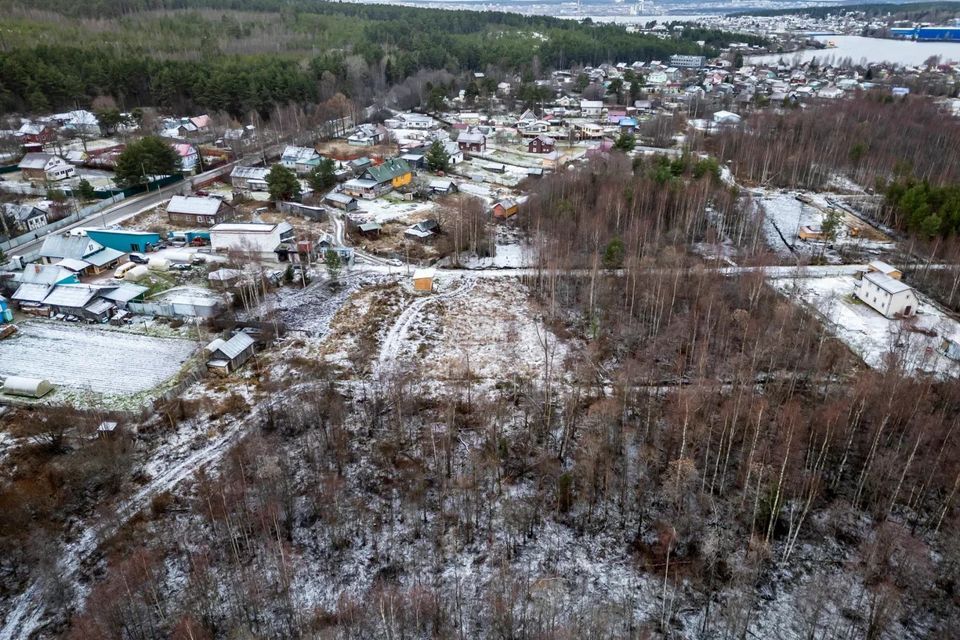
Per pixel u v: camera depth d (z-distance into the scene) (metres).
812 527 49.09
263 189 123.94
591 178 112.44
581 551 48.06
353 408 61.91
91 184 123.69
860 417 55.22
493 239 100.25
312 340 74.19
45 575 43.78
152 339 73.06
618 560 47.38
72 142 151.12
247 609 41.47
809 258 94.69
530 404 62.50
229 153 146.00
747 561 46.25
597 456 53.16
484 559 47.16
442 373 68.06
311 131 163.75
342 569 46.25
